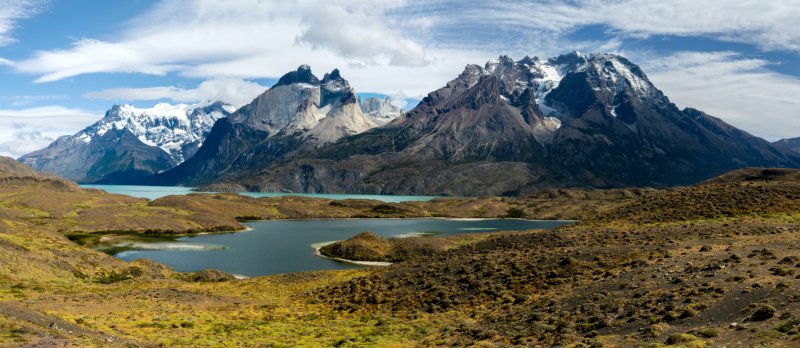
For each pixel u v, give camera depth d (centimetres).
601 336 3856
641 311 4212
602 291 5066
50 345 3781
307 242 19762
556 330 4253
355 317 6178
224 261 15075
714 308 3888
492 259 7569
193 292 8619
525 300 5619
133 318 5884
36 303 6372
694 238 7875
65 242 12875
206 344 4675
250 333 5312
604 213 14275
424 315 5791
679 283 4731
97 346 3959
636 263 6006
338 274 9938
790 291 3812
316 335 5181
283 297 8131
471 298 6162
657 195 14650
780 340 3025
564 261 6669
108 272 10544
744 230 8444
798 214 10412
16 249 9894
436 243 16475
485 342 4162
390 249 16138
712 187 13600
